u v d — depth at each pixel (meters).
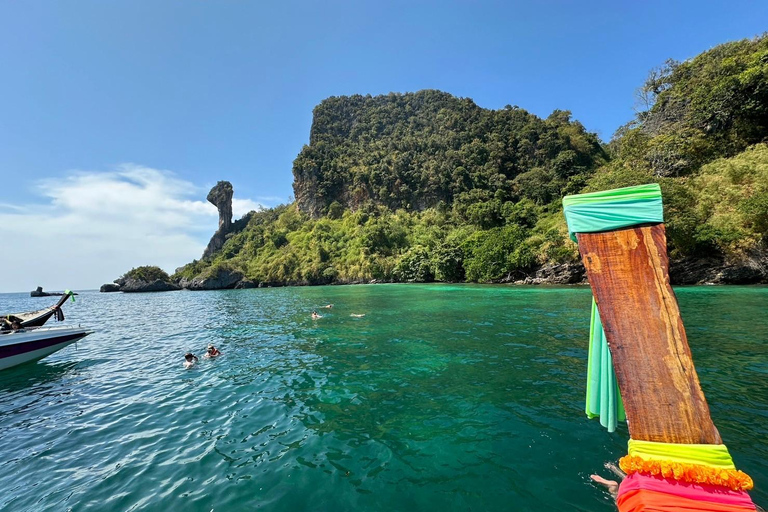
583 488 4.36
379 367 9.95
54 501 4.65
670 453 2.31
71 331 13.63
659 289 2.47
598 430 5.83
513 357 10.34
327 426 6.40
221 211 115.12
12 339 12.08
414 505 4.18
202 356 12.80
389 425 6.30
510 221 53.81
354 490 4.52
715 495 2.20
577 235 2.74
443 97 118.12
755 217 26.50
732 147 36.03
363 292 39.78
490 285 40.69
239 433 6.35
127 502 4.53
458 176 78.75
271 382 9.20
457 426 6.12
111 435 6.62
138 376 10.70
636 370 2.46
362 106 125.56
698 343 10.67
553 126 81.50
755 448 5.00
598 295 2.61
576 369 9.09
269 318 22.50
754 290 23.52
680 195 30.91
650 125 51.12
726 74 39.59
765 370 8.21
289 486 4.66
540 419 6.27
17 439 6.62
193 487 4.77
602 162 74.56
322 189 93.00
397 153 92.06
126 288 86.00
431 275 57.09
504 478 4.62
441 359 10.42
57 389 9.70
